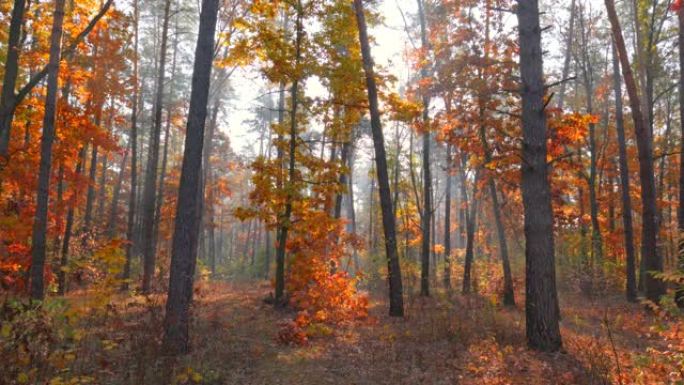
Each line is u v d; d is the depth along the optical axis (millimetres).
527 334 8742
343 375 7371
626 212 17609
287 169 13859
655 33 19719
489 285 20016
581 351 8383
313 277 12828
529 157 8836
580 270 19047
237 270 36750
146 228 17219
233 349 8453
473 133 16250
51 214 13992
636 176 27297
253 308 13477
